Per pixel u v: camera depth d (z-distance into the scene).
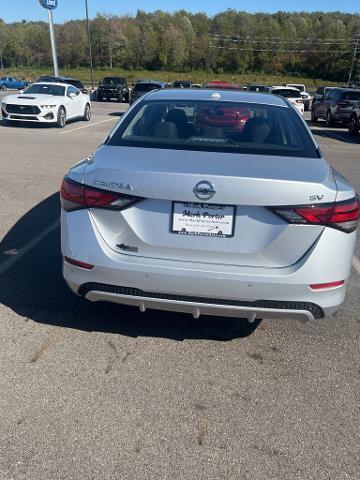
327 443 2.36
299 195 2.52
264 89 27.52
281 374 2.89
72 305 3.57
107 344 3.10
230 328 3.38
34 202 6.37
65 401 2.57
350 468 2.22
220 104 3.53
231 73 112.75
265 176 2.54
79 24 112.19
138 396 2.63
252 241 2.60
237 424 2.46
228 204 2.54
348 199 2.62
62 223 2.86
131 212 2.65
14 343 3.06
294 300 2.65
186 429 2.41
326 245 2.59
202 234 2.62
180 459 2.23
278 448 2.32
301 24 127.56
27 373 2.78
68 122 18.52
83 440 2.31
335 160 11.67
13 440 2.29
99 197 2.67
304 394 2.71
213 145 3.05
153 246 2.67
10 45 114.88
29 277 4.02
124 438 2.34
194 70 112.56
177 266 2.63
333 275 2.65
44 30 114.50
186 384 2.75
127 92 35.50
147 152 2.90
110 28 107.88
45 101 15.70
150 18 128.00
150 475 2.13
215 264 2.64
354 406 2.63
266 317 2.74
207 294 2.64
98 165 2.73
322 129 21.17
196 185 2.51
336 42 106.75
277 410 2.58
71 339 3.13
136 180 2.58
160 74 98.38
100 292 2.79
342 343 3.26
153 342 3.15
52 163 9.33
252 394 2.70
